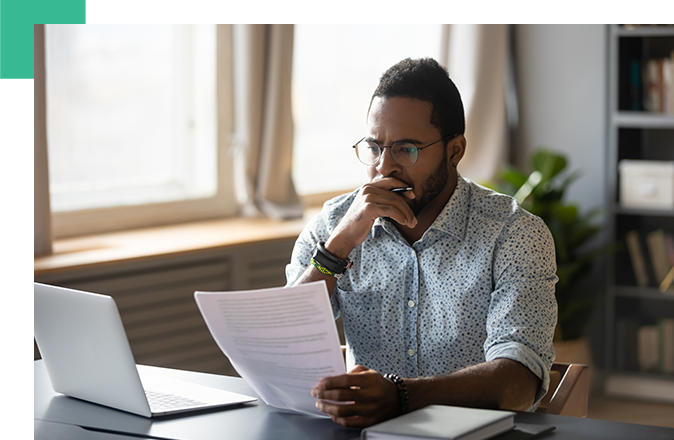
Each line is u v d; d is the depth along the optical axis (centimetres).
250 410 118
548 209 342
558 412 132
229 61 323
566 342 349
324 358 105
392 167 134
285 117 321
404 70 135
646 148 377
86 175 290
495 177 391
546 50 391
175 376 141
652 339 354
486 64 387
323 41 370
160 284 263
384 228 144
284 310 103
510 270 133
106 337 113
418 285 142
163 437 105
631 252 357
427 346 143
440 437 92
